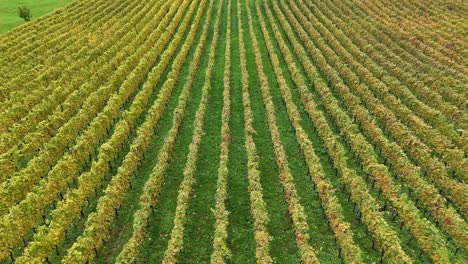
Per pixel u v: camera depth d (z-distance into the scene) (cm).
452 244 2552
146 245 2559
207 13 7038
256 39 6059
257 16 7175
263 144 3578
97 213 2580
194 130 3628
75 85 4484
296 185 3070
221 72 4991
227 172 2980
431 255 2366
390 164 3269
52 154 3278
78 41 5844
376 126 3481
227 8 7662
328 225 2692
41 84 4622
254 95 4428
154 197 2833
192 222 2736
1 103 4119
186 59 5384
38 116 3838
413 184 2878
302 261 2333
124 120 3597
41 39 6150
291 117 3797
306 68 4825
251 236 2612
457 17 6594
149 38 5675
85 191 2809
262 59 5344
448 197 2872
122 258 2273
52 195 2845
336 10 7019
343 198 2944
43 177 3155
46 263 2444
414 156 3228
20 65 5253
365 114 3631
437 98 3953
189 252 2512
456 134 3412
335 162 3120
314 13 7100
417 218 2489
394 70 4591
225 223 2503
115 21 6844
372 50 5156
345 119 3594
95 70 4878
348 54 5031
